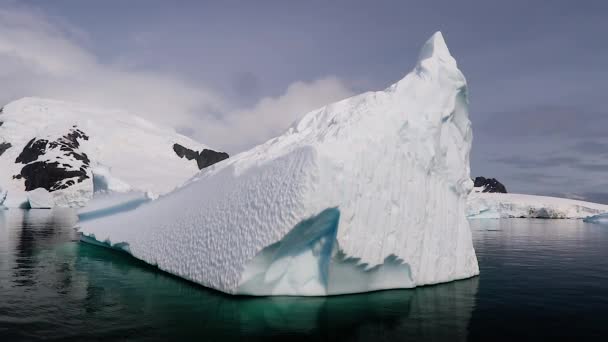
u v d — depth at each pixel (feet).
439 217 37.99
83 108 415.44
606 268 49.29
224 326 24.88
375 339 23.12
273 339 22.88
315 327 25.02
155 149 370.94
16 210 193.47
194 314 27.14
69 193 254.27
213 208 37.27
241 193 34.73
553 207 210.79
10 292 33.14
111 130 365.81
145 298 31.17
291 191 29.78
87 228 64.44
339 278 32.04
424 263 36.83
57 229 90.07
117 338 22.56
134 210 58.49
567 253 64.75
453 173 39.50
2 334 22.97
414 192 35.17
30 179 274.16
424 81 37.24
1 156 328.29
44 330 23.73
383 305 30.19
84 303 29.84
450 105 38.14
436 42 39.40
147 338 22.58
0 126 360.28
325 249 31.76
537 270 47.70
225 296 31.53
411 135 35.01
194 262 36.35
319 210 29.32
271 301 30.55
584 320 27.37
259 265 30.37
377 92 35.99
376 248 32.14
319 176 29.43
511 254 63.41
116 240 52.90
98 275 40.11
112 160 322.14
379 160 32.60
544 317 28.04
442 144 38.06
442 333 24.32
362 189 31.30
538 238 92.12
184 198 45.16
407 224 34.58
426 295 33.55
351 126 32.63
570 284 39.47
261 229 30.55
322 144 30.63
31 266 45.32
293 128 42.45
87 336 22.76
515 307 30.53
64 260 49.47
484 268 49.16
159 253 42.09
